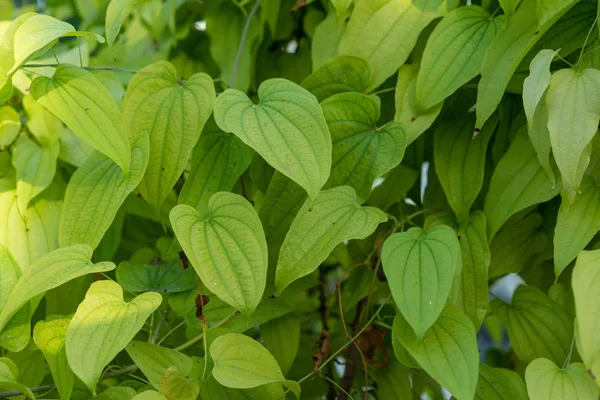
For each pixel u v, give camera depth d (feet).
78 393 3.10
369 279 3.42
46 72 3.42
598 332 2.79
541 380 2.85
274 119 2.96
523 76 3.14
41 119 3.36
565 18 3.11
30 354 3.23
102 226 3.04
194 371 3.02
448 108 3.33
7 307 2.89
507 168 3.13
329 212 3.03
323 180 2.91
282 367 3.37
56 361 2.94
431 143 3.41
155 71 3.10
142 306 2.89
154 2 3.84
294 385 2.96
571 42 3.09
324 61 3.37
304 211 3.02
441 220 3.23
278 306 3.26
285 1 3.71
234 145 3.22
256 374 2.94
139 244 3.60
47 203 3.29
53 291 3.29
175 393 2.86
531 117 2.91
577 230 2.99
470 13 3.17
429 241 2.95
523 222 3.28
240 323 3.20
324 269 3.78
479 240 3.12
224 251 2.92
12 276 3.12
